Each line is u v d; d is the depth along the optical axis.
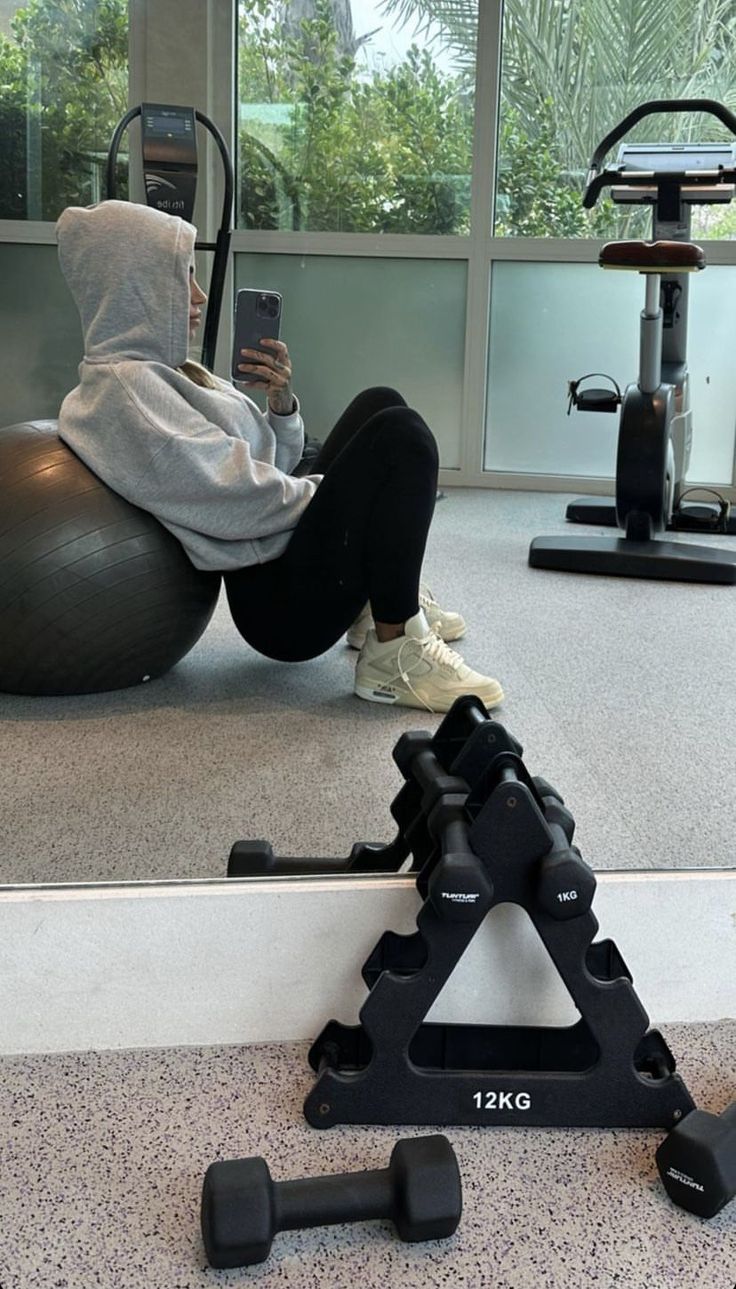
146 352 1.91
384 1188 0.98
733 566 2.98
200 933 1.22
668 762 1.70
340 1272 0.95
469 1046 1.17
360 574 1.90
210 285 3.46
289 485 1.94
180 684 1.97
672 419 3.43
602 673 2.12
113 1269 0.94
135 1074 1.18
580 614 2.55
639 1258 0.97
